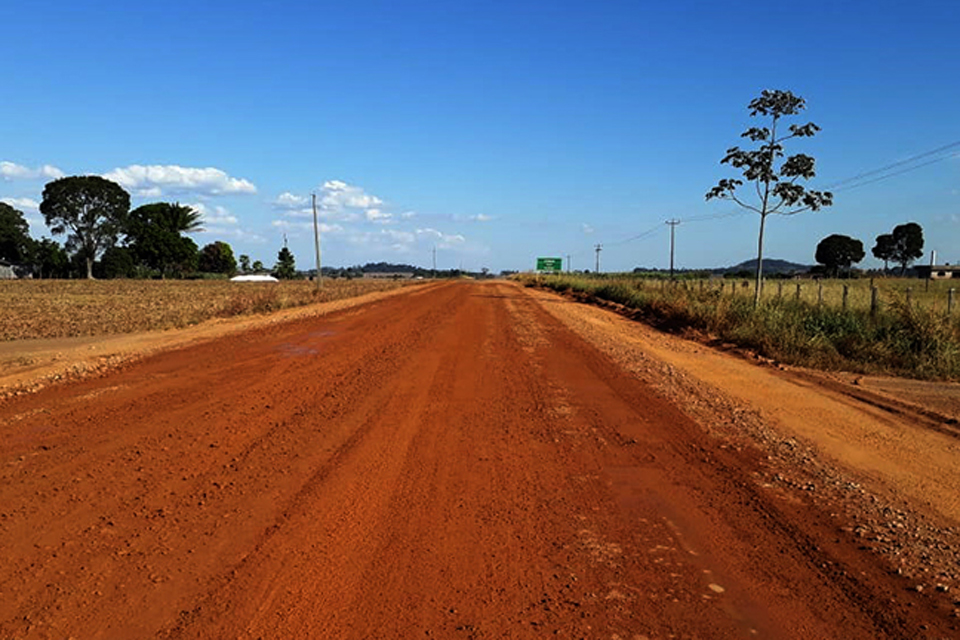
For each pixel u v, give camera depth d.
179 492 5.52
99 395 9.52
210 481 5.82
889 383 11.67
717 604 3.83
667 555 4.48
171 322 21.70
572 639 3.41
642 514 5.23
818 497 5.71
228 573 4.08
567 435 7.60
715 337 17.98
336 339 17.03
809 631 3.56
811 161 20.70
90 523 4.83
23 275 98.06
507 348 15.27
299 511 5.14
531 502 5.45
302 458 6.55
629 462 6.61
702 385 10.91
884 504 5.60
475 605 3.75
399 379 11.05
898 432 8.18
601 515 5.20
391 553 4.42
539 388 10.39
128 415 8.27
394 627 3.49
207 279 100.44
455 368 12.26
